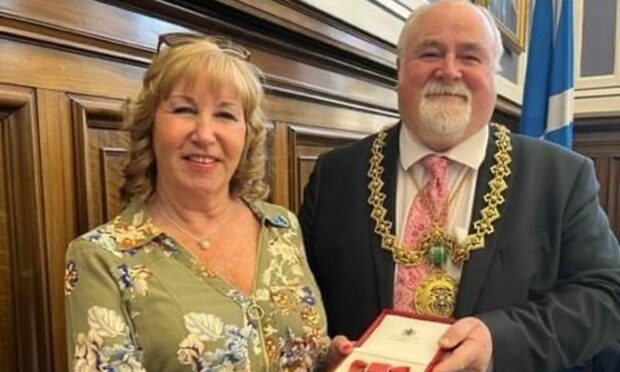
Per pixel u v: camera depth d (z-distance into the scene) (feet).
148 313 2.62
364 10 6.02
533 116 8.21
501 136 4.01
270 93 4.88
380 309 3.72
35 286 2.93
